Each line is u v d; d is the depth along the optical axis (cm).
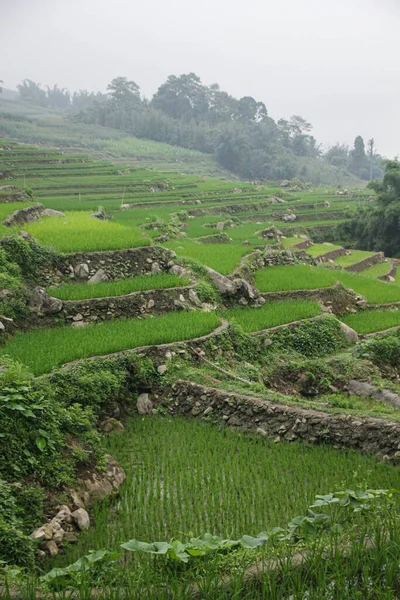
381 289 2595
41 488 940
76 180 6406
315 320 1977
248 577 609
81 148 11000
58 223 2592
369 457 1164
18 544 809
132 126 13562
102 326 1678
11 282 1752
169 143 13262
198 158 12162
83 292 1806
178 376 1484
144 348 1522
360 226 5862
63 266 2008
